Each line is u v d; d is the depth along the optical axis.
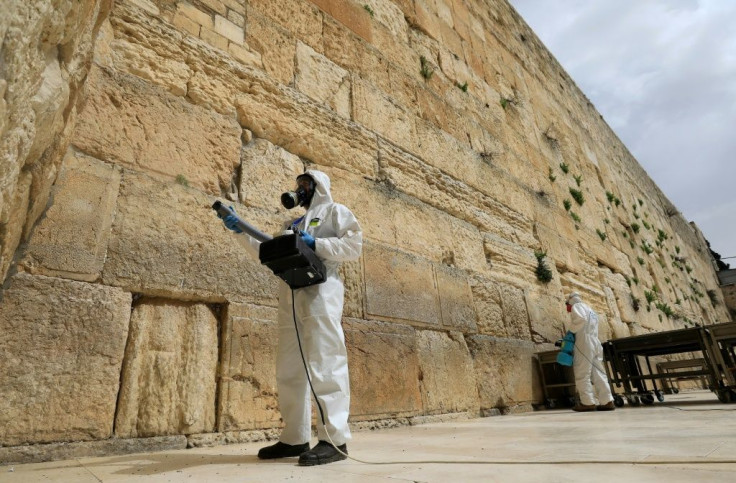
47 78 1.86
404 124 6.12
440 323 5.21
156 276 3.09
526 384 6.19
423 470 1.79
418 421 4.38
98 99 3.22
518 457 2.06
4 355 2.38
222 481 1.69
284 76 4.71
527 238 7.80
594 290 9.45
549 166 9.97
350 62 5.70
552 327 7.35
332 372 2.19
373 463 2.00
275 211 4.04
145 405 2.80
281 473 1.82
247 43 4.49
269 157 4.22
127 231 3.06
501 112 8.96
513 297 6.73
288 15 5.10
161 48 3.77
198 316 3.22
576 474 1.60
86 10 2.11
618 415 4.54
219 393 3.14
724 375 5.74
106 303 2.82
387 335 4.48
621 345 6.86
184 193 3.46
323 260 2.38
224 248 3.52
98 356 2.69
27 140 1.75
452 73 7.91
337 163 4.88
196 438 2.92
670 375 6.24
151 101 3.53
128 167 3.23
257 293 3.59
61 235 2.76
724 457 1.79
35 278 2.59
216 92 4.02
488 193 7.28
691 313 16.19
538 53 12.57
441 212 6.05
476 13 9.94
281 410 2.38
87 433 2.53
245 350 3.34
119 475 1.89
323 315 2.25
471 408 5.14
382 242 4.94
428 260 5.45
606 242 11.23
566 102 12.96
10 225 2.10
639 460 1.81
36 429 2.38
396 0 7.27
